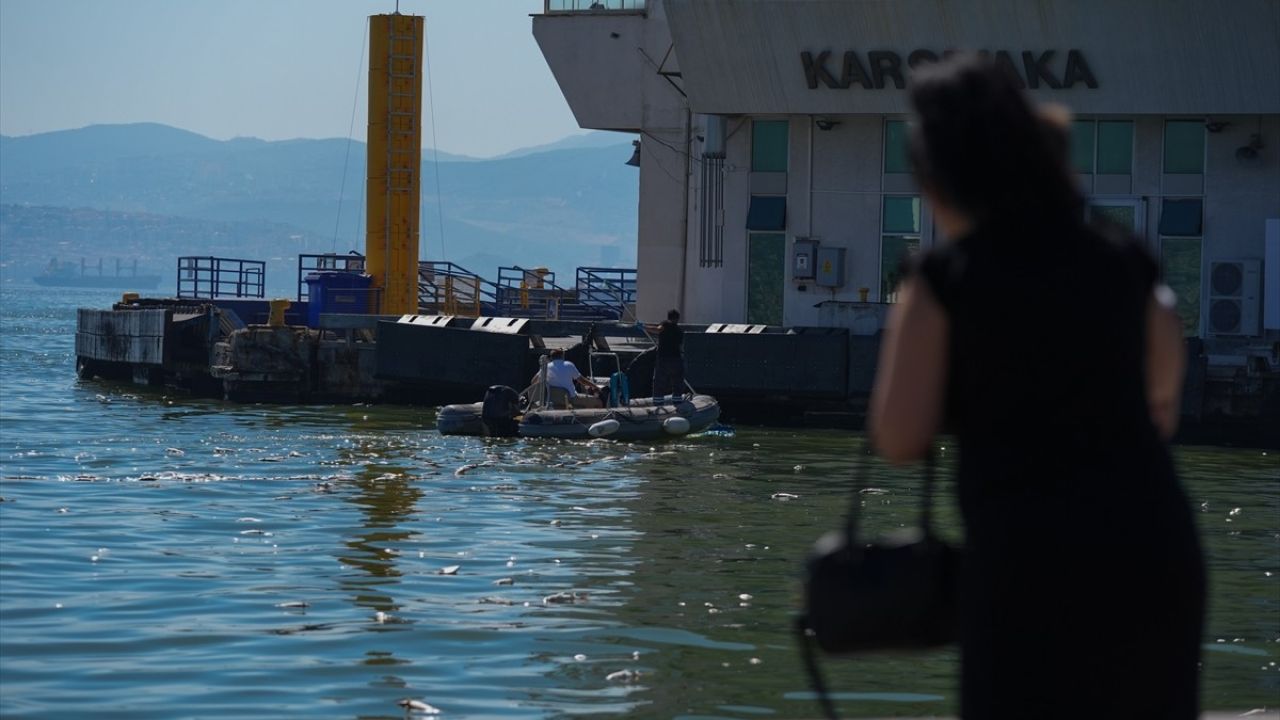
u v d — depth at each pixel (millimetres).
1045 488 3223
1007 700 3238
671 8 36219
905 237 37625
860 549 3477
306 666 10594
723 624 12156
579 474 23328
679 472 23844
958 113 3322
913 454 3375
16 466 23719
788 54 36250
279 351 38438
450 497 20297
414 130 43938
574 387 30750
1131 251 3334
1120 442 3236
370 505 19375
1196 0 32750
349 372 38531
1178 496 3273
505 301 50469
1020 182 3277
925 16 34812
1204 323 35562
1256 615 12758
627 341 36188
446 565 14906
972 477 3312
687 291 41781
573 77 42344
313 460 24844
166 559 15109
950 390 3303
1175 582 3195
